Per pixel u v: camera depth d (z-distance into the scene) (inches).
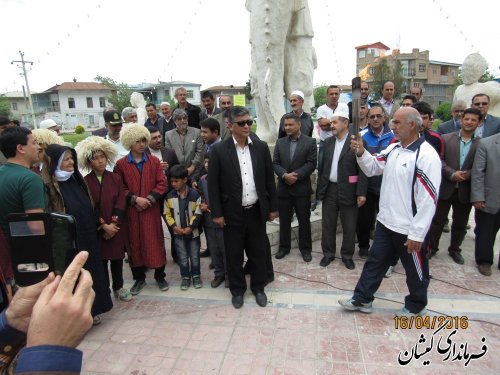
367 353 103.7
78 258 31.1
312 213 210.7
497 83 224.4
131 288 148.1
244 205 130.8
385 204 117.0
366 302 122.8
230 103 205.2
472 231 210.7
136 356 106.4
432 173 104.4
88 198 120.6
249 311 129.2
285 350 106.2
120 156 178.1
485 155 146.2
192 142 190.7
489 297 134.3
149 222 142.9
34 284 35.8
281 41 201.8
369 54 1451.8
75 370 27.8
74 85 1951.3
